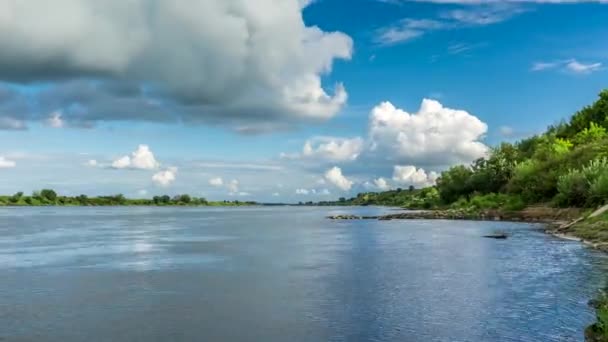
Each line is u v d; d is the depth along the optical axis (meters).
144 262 40.91
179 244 57.69
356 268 36.31
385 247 51.25
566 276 31.31
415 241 57.56
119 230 85.50
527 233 64.94
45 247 53.97
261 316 22.38
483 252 44.44
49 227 94.50
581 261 37.81
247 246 54.84
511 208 104.81
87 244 57.81
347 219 132.00
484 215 107.44
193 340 19.05
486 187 138.50
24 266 38.59
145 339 19.17
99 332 20.08
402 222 104.00
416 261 39.59
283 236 69.81
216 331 20.17
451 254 43.69
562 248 46.53
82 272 35.44
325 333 19.78
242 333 19.89
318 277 32.50
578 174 88.25
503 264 36.81
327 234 73.00
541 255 41.53
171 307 24.22
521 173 112.75
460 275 32.38
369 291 27.64
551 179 99.94
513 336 19.03
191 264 39.62
